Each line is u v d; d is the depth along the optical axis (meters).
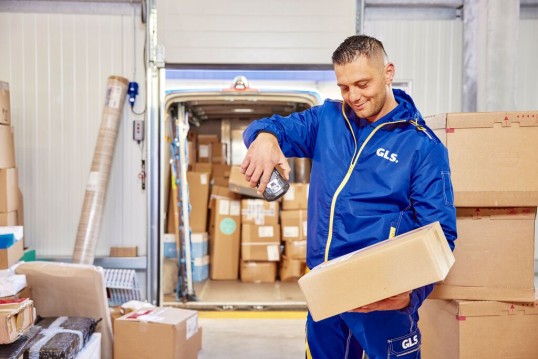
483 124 2.42
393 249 1.50
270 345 3.96
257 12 4.54
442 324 2.67
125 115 4.67
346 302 1.54
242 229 5.89
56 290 3.09
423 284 1.48
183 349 3.29
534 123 2.42
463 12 4.71
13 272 3.12
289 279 5.84
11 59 4.65
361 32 4.55
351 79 1.70
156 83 4.57
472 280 2.51
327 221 1.88
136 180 4.70
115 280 3.94
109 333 3.16
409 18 4.77
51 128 4.69
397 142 1.82
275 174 1.80
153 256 4.63
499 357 2.52
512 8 4.11
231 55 4.54
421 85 4.80
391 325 1.83
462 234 2.50
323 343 1.99
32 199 4.70
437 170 1.79
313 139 2.05
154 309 3.51
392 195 1.80
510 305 2.51
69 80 4.67
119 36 4.66
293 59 4.54
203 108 5.96
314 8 4.54
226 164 6.73
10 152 3.94
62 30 4.64
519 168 2.43
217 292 5.37
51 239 4.72
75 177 4.70
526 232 2.49
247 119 6.88
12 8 4.62
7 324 2.23
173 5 4.51
